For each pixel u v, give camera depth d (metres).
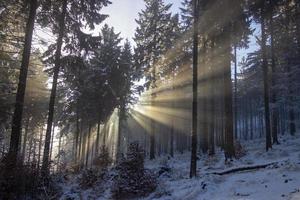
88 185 19.62
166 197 14.44
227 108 20.94
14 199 13.55
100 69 38.25
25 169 14.75
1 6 18.09
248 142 40.84
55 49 22.14
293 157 17.53
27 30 17.59
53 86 21.27
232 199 11.54
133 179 16.69
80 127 46.72
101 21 22.30
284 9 21.05
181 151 45.72
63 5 21.23
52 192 16.19
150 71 36.22
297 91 29.88
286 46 29.22
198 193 13.59
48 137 20.08
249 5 20.05
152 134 34.81
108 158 24.95
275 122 30.25
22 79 16.88
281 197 10.46
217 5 21.14
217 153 29.05
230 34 21.20
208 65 31.69
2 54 19.75
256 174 14.38
